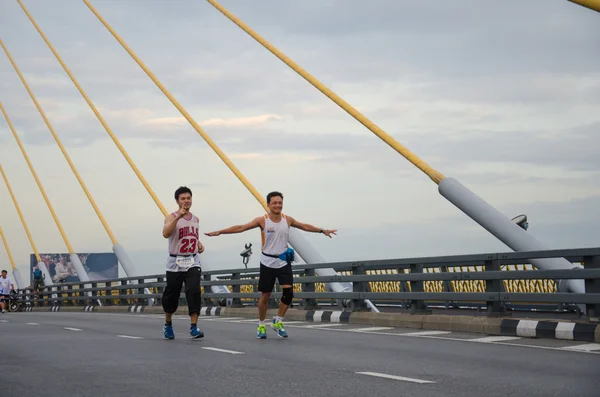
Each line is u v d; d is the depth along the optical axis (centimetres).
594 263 1123
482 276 1285
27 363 942
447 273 1362
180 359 965
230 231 1282
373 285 2020
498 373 802
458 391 688
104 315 2447
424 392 685
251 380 773
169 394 692
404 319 1468
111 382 769
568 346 1056
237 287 2109
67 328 1642
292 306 1975
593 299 1104
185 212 1278
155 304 2681
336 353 1026
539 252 1193
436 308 1784
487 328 1270
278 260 1281
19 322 1956
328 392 693
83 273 4759
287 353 1031
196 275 1291
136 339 1295
